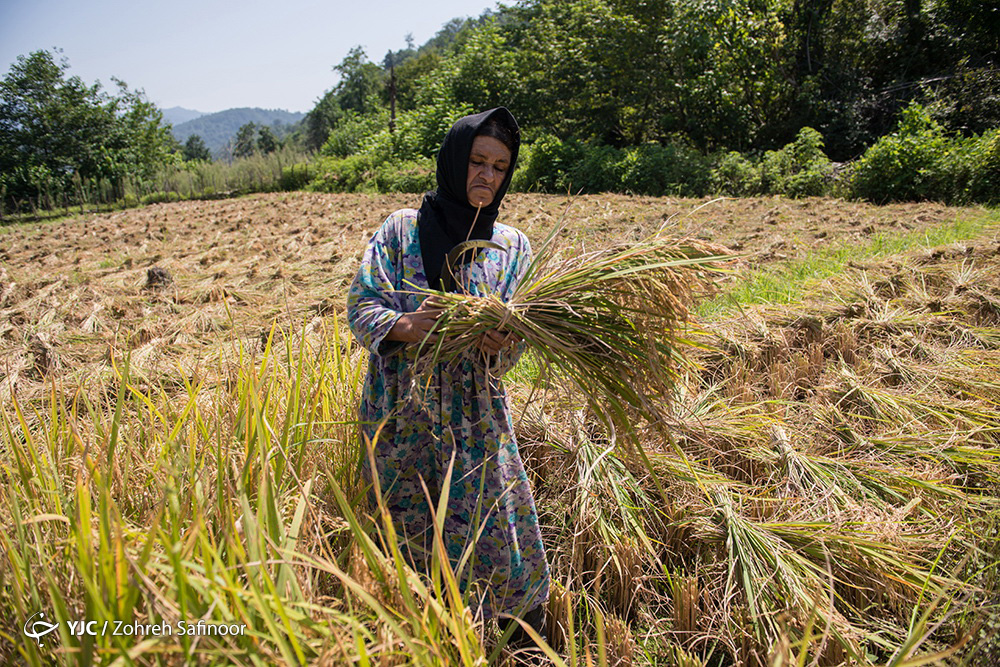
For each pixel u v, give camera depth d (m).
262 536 1.41
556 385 2.65
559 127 24.47
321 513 2.02
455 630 1.40
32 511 1.70
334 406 2.52
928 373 3.82
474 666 1.43
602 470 2.78
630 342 1.91
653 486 2.82
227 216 13.78
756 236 8.66
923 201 13.59
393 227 2.02
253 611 1.34
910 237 7.98
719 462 3.10
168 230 11.70
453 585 1.48
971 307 4.89
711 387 3.57
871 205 12.71
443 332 1.78
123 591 1.26
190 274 7.21
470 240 1.96
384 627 1.42
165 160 34.47
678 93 20.67
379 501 1.43
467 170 1.91
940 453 3.01
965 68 19.38
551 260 2.02
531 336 1.84
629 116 23.78
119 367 3.95
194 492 1.61
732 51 19.36
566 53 22.69
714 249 1.91
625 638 2.07
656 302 1.85
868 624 2.18
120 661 1.13
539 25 24.25
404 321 1.85
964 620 2.04
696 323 2.07
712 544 2.53
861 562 2.35
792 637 2.03
